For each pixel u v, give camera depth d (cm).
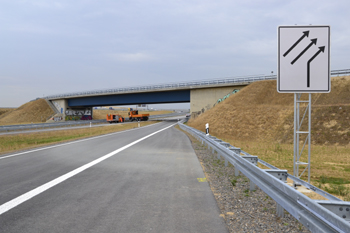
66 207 477
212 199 539
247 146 2050
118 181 694
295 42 665
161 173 807
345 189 758
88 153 1275
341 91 3884
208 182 695
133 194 569
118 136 2530
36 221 408
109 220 416
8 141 2731
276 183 415
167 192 589
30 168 875
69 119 9269
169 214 448
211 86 5966
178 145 1694
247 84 5634
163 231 376
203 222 413
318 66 663
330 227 263
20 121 9375
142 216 436
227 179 739
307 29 662
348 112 3075
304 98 4203
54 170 841
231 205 506
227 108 4662
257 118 3881
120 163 987
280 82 671
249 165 572
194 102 6259
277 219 433
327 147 2309
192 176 768
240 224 410
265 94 4812
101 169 864
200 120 4950
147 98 7194
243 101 4794
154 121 8200
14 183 662
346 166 1228
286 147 2194
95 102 8431
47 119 9244
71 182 677
